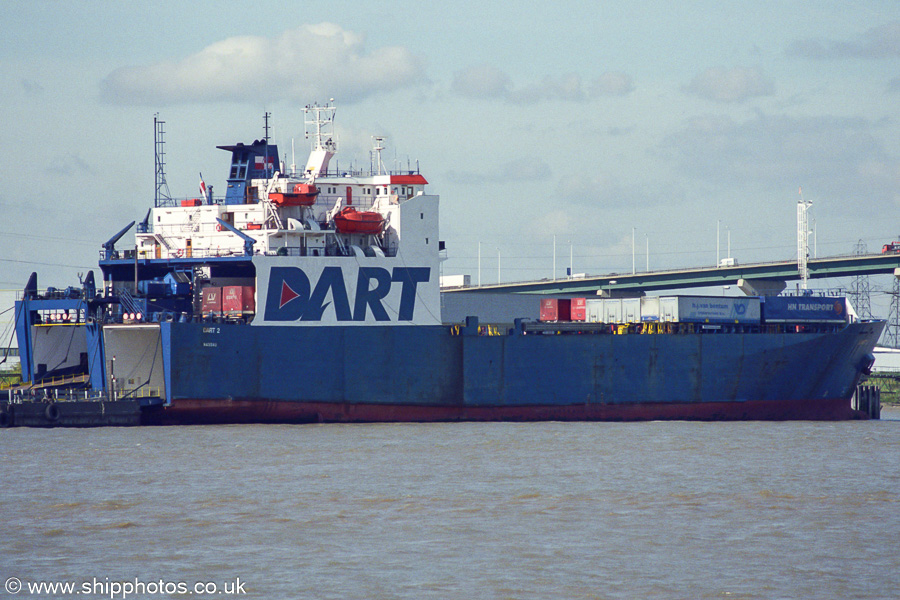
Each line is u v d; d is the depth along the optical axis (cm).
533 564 11631
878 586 10919
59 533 12850
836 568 11569
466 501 14750
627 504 14700
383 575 11175
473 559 11806
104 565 11531
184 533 12875
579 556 11975
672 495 15338
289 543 12444
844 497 15362
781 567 11588
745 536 12962
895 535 13062
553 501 14825
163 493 15112
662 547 12406
